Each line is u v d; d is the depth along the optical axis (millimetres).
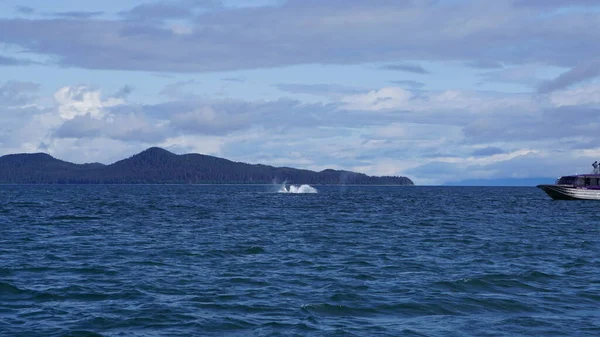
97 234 50781
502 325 20625
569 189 120188
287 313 22000
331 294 25156
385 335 19359
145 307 22750
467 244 44406
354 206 110062
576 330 19953
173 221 67188
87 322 20625
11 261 34188
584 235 52312
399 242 45562
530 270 31562
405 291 25938
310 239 47312
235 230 55281
